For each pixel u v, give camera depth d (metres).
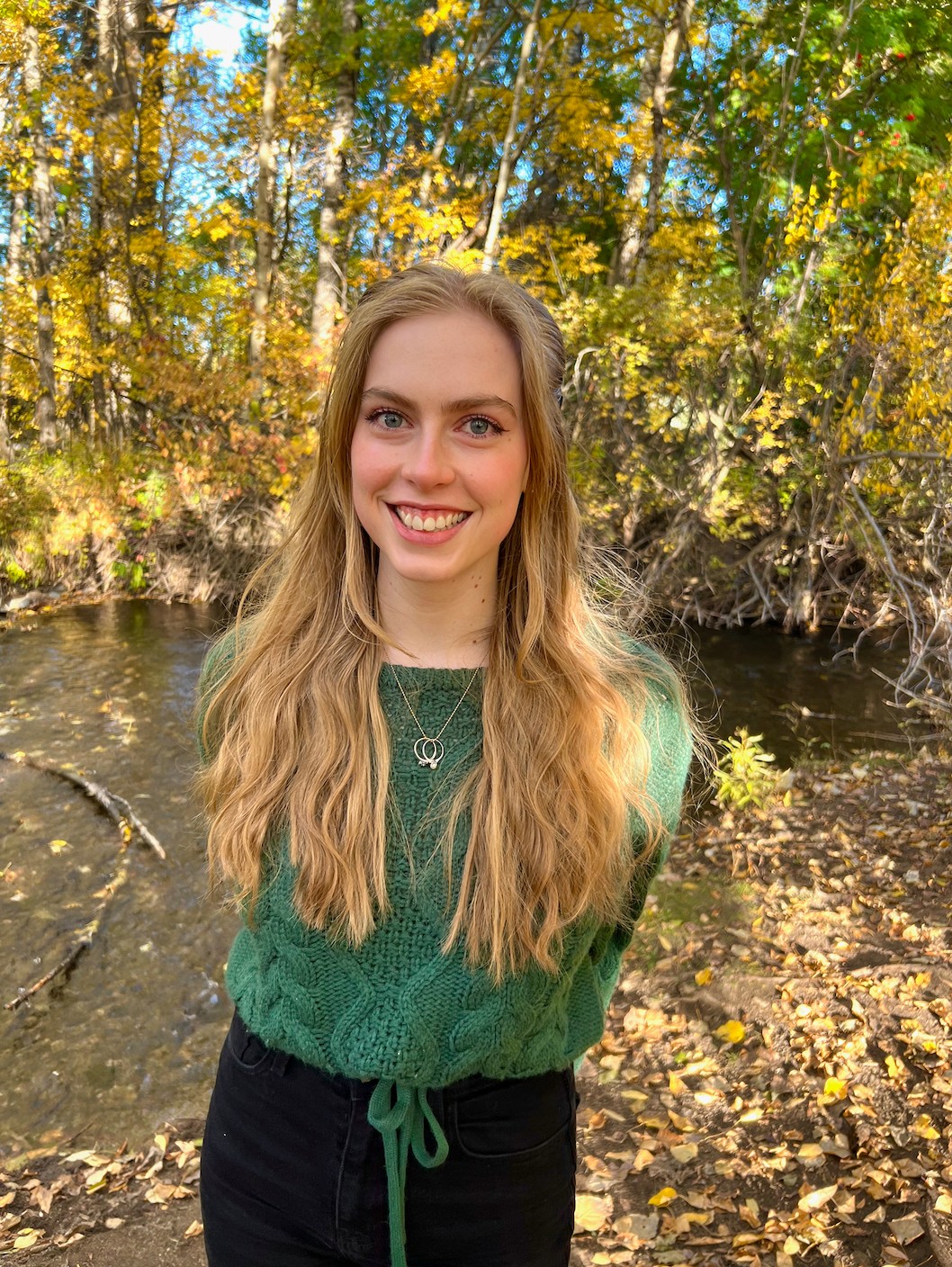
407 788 1.06
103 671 8.75
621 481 10.15
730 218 11.09
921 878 4.88
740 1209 2.70
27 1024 3.77
